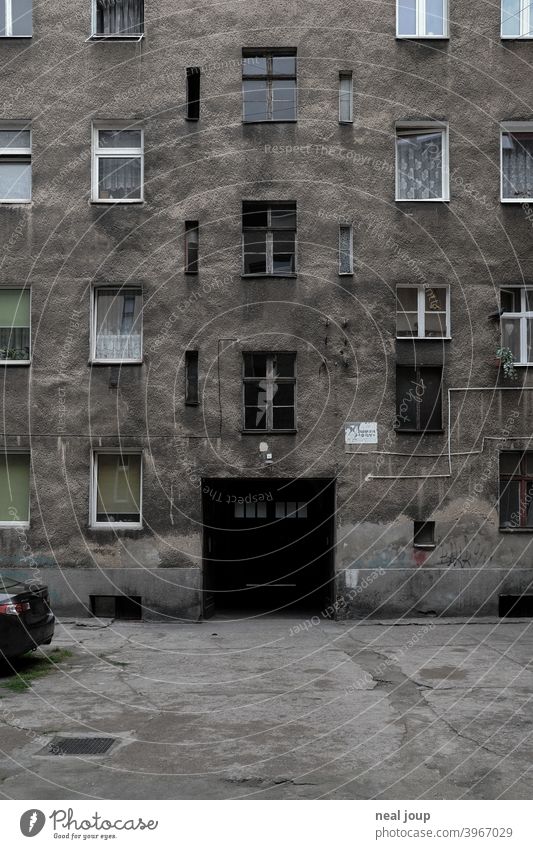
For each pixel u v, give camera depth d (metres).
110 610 19.11
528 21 19.91
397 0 19.89
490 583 19.11
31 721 10.07
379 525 19.16
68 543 19.06
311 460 19.22
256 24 19.69
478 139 19.67
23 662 13.92
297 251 19.52
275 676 12.85
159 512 19.12
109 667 13.58
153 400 19.31
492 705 10.81
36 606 13.22
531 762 8.37
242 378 19.47
